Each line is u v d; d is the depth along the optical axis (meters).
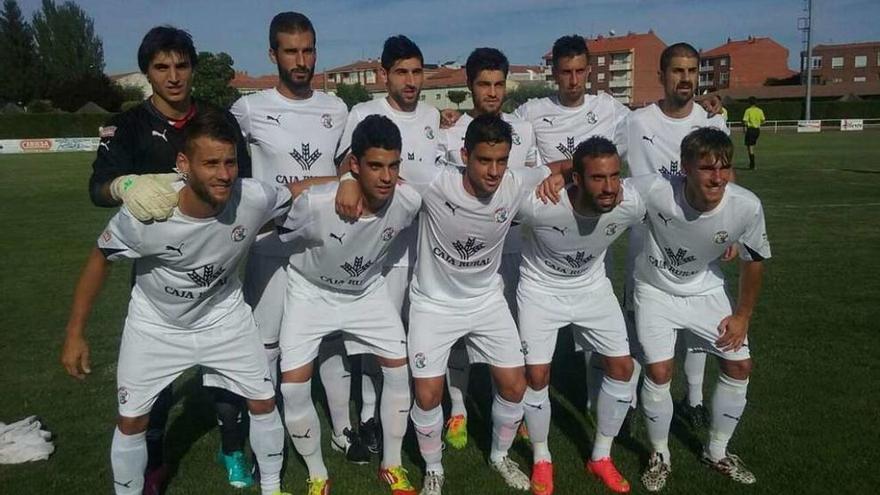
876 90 65.69
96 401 5.01
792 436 4.27
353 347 3.96
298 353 3.72
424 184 3.77
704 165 3.47
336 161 4.47
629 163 4.76
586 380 5.23
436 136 4.70
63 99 54.69
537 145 5.07
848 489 3.71
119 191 3.11
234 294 3.61
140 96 59.19
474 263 3.79
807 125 42.06
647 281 4.02
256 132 4.26
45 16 66.56
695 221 3.69
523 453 4.33
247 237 3.40
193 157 2.98
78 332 3.35
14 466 4.10
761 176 17.34
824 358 5.42
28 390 5.19
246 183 3.37
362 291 3.88
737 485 3.80
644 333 3.92
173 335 3.43
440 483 3.84
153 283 3.31
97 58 69.50
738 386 3.85
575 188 3.66
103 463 4.15
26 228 11.87
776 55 90.50
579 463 4.14
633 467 4.09
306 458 3.77
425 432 3.78
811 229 10.33
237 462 3.97
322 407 5.05
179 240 3.16
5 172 23.00
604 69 83.56
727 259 3.97
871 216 11.34
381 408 3.90
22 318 6.87
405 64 4.40
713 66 93.00
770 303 6.79
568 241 3.79
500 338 3.86
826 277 7.68
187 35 3.73
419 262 3.93
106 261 3.32
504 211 3.68
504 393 3.85
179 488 3.92
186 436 4.55
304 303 3.81
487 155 3.38
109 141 3.64
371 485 3.96
